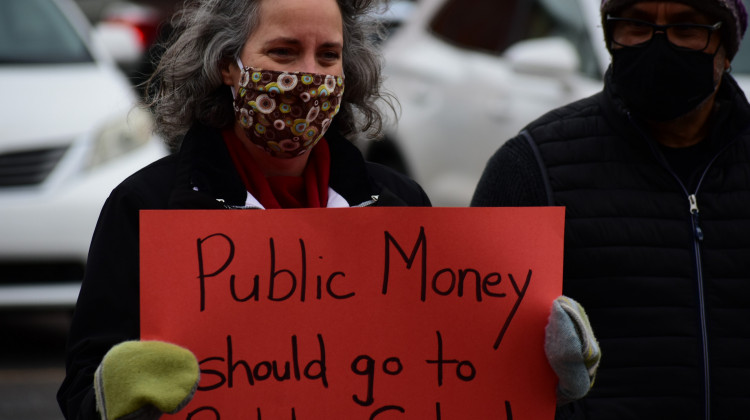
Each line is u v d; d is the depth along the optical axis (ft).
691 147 26.91
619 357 25.80
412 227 22.48
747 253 26.16
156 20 112.78
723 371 25.73
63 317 66.33
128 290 22.12
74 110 57.06
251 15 22.76
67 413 21.38
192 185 22.82
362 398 22.08
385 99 26.32
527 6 68.08
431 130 69.26
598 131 27.12
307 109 22.66
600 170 26.71
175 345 19.84
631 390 25.75
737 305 26.00
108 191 55.21
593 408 25.70
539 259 22.68
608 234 26.22
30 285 54.34
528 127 27.96
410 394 22.25
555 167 26.94
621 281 26.00
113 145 56.59
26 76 59.57
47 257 54.03
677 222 26.30
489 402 22.43
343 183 24.09
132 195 22.77
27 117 55.98
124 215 22.59
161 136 24.61
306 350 21.98
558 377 22.26
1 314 66.64
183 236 21.70
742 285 26.05
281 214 22.07
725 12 25.63
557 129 27.37
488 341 22.50
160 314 21.54
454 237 22.57
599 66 62.69
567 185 26.73
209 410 21.63
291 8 22.50
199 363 21.58
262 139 23.08
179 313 21.58
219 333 21.68
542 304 22.63
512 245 22.66
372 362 22.17
